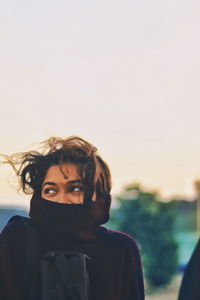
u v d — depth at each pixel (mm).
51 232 2586
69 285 2543
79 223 2592
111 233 2734
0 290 2539
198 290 2594
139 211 17969
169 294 16484
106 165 2672
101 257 2643
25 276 2543
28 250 2555
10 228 2600
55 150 2607
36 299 2533
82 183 2588
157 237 17750
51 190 2605
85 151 2604
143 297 2785
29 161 2615
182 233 22203
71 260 2568
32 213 2611
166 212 18047
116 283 2662
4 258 2543
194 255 2650
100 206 2656
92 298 2635
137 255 2760
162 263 17562
